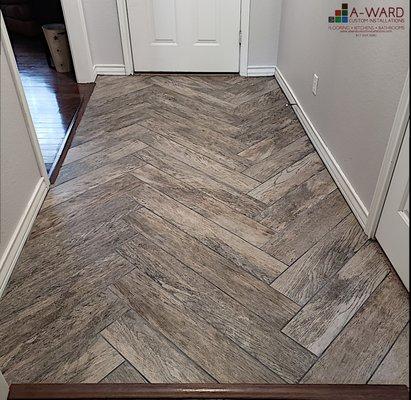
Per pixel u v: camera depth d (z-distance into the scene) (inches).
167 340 55.6
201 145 97.7
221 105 115.7
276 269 65.9
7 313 59.1
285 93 121.0
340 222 75.2
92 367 52.4
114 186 84.3
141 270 65.7
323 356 53.7
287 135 102.0
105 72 134.0
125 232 73.0
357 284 63.3
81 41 122.4
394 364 52.7
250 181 85.8
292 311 59.4
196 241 71.1
